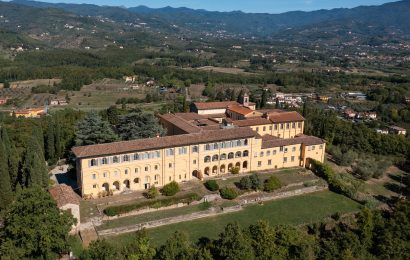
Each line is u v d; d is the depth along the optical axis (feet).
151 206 277.03
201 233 255.09
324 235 261.24
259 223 220.23
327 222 274.36
